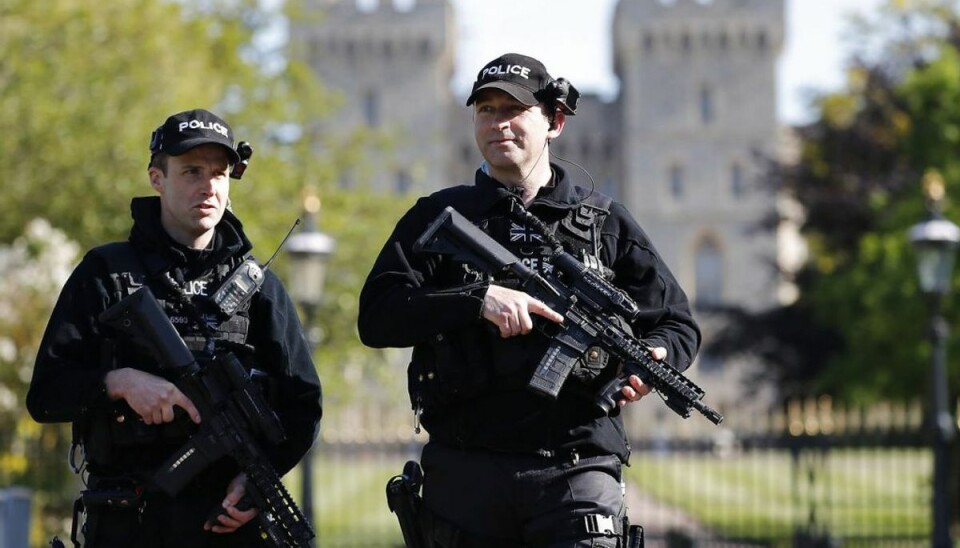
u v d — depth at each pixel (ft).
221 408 62.08
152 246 64.49
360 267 248.73
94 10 241.76
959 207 290.97
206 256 64.69
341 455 278.87
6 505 121.60
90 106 228.63
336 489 411.13
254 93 274.77
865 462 499.10
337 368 245.65
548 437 60.23
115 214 227.20
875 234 339.77
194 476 62.08
